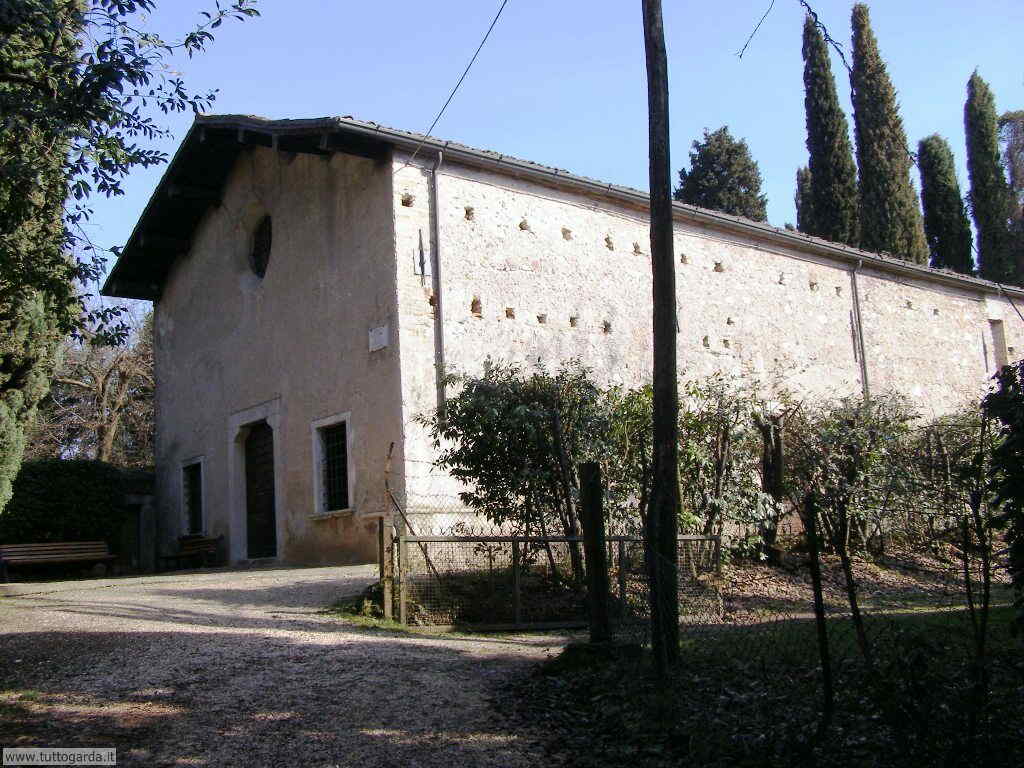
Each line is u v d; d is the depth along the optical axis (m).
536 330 15.03
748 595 10.77
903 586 11.62
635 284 16.58
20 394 14.19
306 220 16.14
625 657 6.70
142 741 5.48
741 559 12.74
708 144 40.38
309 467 15.56
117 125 9.22
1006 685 5.33
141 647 7.60
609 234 16.42
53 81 9.05
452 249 14.32
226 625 8.74
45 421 28.19
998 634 7.21
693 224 18.08
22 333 13.78
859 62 28.94
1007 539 4.86
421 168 14.29
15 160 9.27
